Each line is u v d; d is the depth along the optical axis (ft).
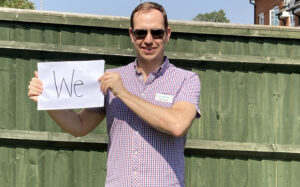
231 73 10.48
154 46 5.43
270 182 10.74
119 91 5.02
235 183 10.67
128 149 5.24
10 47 9.86
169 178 5.20
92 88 5.49
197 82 5.57
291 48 10.48
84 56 10.14
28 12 9.85
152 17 5.37
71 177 10.42
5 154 10.34
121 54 10.07
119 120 5.38
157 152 5.19
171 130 4.89
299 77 10.58
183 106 5.21
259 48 10.43
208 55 10.21
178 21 10.10
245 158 10.66
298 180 10.78
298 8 49.62
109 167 5.50
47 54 10.09
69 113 5.85
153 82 5.51
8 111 10.23
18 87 10.19
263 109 10.59
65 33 10.06
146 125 5.22
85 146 10.32
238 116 10.54
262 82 10.54
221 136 10.52
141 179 5.12
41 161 10.39
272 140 10.61
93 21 9.94
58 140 10.16
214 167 10.61
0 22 9.96
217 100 10.49
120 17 9.99
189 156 10.57
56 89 5.52
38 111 10.25
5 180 10.38
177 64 10.37
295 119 10.64
